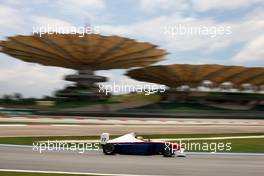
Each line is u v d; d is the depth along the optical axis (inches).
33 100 4183.1
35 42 2979.8
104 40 2923.2
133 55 3253.0
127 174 462.3
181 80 3690.9
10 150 717.3
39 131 1200.8
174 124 1877.5
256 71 3287.4
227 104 3873.0
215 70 3304.6
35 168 496.7
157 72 3555.6
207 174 475.2
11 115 2436.0
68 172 468.4
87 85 3572.8
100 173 466.9
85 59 3356.3
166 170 500.1
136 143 668.7
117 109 3302.2
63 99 3614.7
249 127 1726.1
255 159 669.3
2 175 437.7
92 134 1152.8
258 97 3850.9
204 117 3080.7
